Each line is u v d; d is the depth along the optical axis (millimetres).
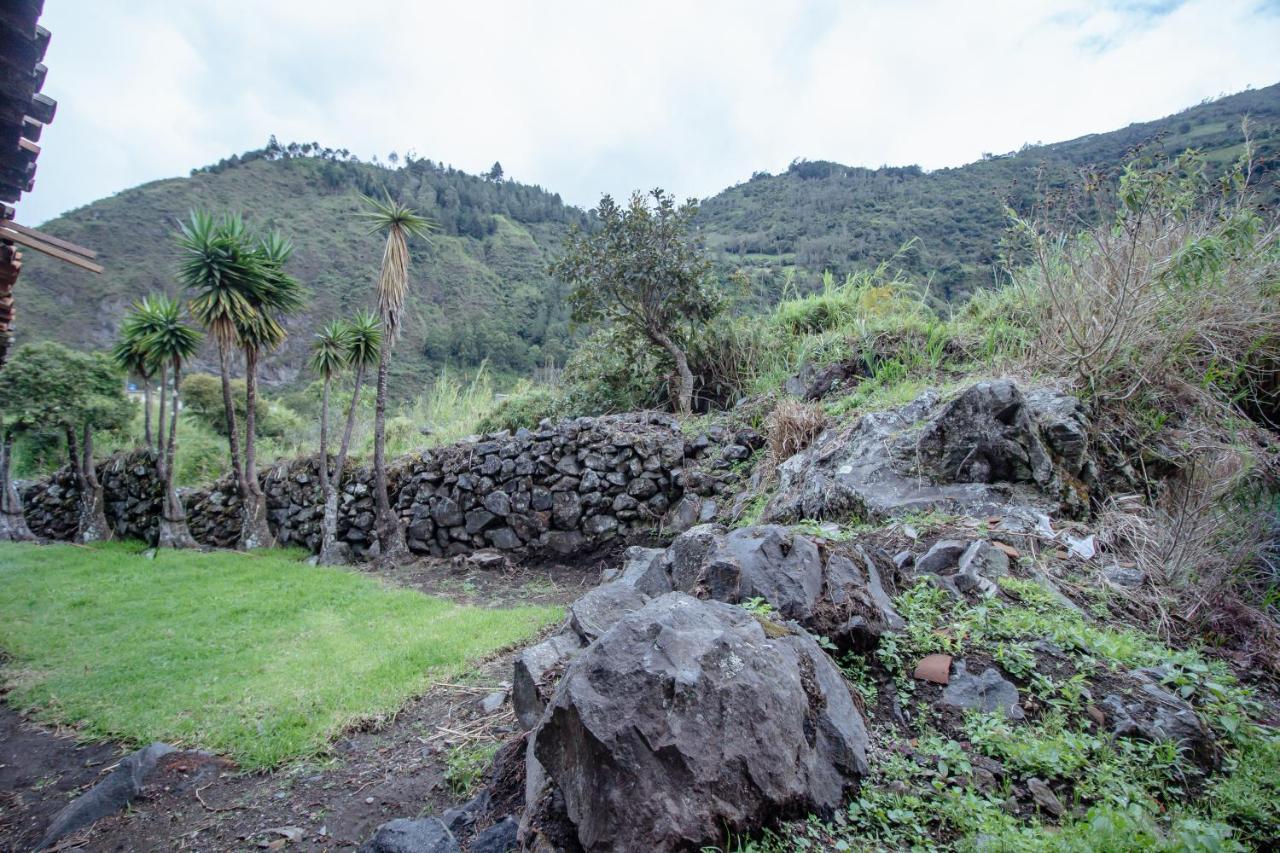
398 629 5074
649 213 8102
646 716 1650
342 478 9781
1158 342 4383
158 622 5781
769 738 1706
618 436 7410
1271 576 2977
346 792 2918
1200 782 1924
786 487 5215
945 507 3941
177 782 3168
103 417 12461
